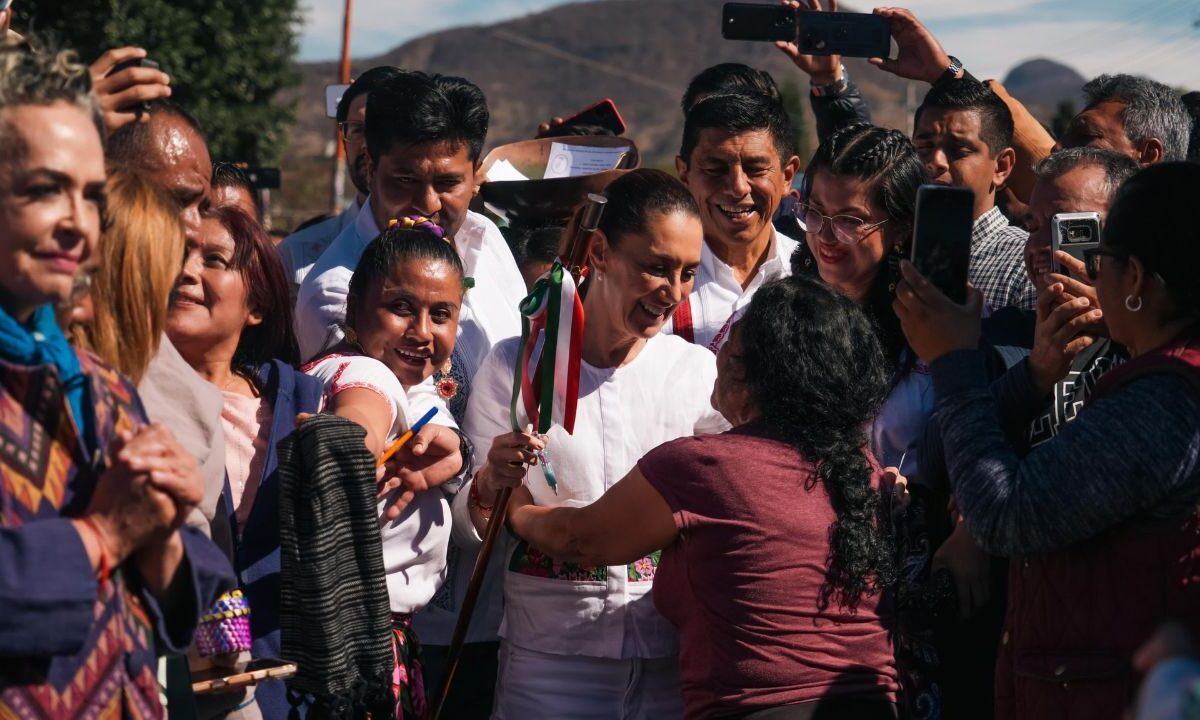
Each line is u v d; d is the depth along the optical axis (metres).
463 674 3.80
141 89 2.96
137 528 2.08
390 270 3.56
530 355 3.34
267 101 23.27
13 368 2.08
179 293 3.08
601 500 3.14
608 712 3.40
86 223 2.11
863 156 3.64
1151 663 1.45
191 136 3.31
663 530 3.01
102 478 2.10
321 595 2.88
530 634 3.43
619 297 3.41
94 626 2.12
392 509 3.35
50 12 19.61
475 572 3.34
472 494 3.51
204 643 2.78
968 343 2.96
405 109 4.08
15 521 2.04
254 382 3.23
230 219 3.24
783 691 2.89
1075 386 3.27
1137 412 2.60
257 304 3.28
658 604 3.16
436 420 3.60
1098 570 2.69
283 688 3.14
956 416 2.90
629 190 3.40
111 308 2.49
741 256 4.41
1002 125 4.68
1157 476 2.57
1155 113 4.73
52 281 2.08
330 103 6.03
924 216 2.98
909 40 4.85
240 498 3.09
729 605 2.94
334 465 2.95
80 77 2.16
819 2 5.15
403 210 4.15
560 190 4.95
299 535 2.91
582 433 3.46
